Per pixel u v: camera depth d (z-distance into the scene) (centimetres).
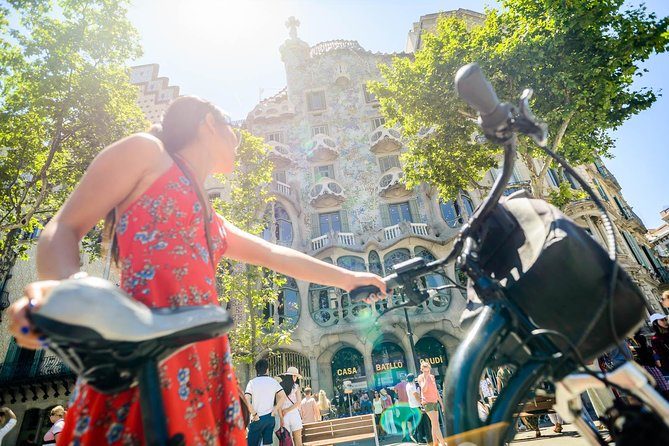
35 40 1043
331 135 2311
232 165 109
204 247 88
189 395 73
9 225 1019
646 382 74
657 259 2980
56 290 38
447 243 1927
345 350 1909
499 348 85
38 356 1672
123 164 75
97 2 1067
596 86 1004
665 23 969
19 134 1089
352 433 775
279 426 614
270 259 118
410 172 1433
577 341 80
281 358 1709
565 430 710
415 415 944
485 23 1213
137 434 64
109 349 42
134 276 75
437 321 1784
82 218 68
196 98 102
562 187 1200
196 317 50
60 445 67
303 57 2577
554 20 1023
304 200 2130
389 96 1356
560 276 80
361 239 2020
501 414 77
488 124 85
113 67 1140
